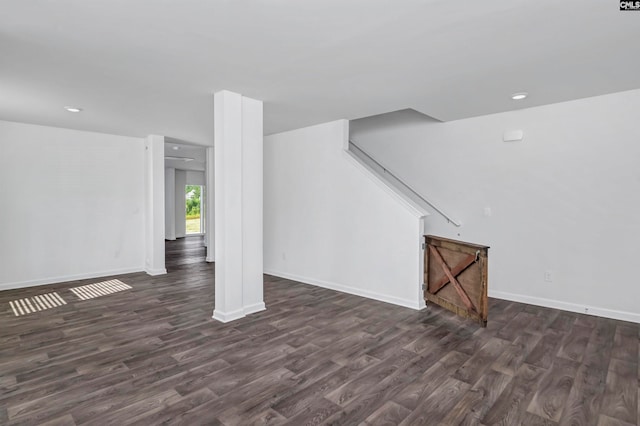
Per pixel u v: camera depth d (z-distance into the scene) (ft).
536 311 13.12
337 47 8.32
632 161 11.84
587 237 12.75
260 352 9.60
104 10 6.63
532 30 7.47
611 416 6.75
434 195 16.65
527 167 13.97
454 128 15.92
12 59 9.01
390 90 11.59
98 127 17.61
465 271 12.05
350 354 9.48
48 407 6.98
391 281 14.40
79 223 18.60
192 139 21.26
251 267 13.03
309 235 17.69
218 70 9.84
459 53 8.68
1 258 16.37
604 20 7.01
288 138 18.65
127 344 10.13
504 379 8.16
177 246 33.24
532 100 12.82
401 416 6.75
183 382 7.99
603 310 12.46
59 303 14.32
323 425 6.47
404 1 6.34
